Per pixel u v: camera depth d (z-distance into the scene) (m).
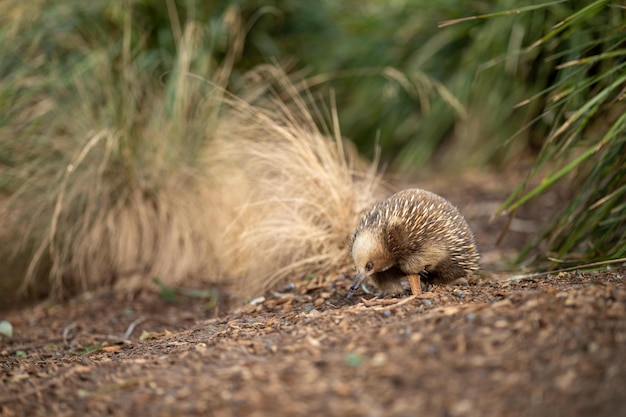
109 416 5.14
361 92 16.50
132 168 11.38
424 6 15.47
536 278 7.95
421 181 15.54
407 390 4.88
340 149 10.16
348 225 9.47
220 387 5.26
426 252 7.30
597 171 8.52
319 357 5.56
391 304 7.00
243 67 15.27
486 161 15.54
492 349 5.28
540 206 12.98
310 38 16.50
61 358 7.58
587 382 4.73
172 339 7.68
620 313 5.53
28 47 12.63
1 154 11.58
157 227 11.20
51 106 11.78
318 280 9.12
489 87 15.05
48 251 11.20
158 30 13.73
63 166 11.16
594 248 8.32
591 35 11.67
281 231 9.34
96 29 13.09
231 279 10.59
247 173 10.81
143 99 12.19
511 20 14.00
